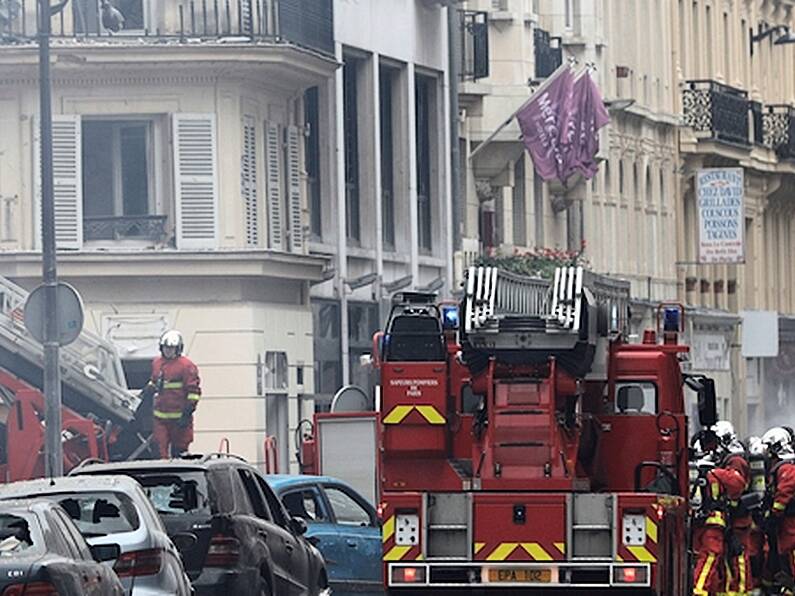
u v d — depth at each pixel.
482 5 117.44
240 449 91.38
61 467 71.31
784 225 180.62
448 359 56.78
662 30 151.50
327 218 102.50
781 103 179.88
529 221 124.88
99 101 90.56
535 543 53.97
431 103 112.81
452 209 112.69
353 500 62.44
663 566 54.25
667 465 57.59
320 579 57.91
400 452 56.78
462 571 54.16
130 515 47.00
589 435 56.88
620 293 59.44
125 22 91.25
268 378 93.25
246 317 91.44
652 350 57.91
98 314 90.56
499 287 55.47
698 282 158.62
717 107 157.12
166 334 80.62
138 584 46.56
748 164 164.50
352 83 105.44
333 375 102.06
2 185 90.06
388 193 109.19
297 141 98.06
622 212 142.75
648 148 148.38
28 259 88.94
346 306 103.12
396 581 54.22
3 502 42.22
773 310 176.62
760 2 175.25
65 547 42.09
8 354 81.19
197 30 91.06
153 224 91.12
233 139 91.56
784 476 62.91
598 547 53.81
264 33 92.25
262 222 93.88
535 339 54.88
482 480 54.59
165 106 91.12
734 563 62.44
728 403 162.25
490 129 117.62
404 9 108.88
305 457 79.25
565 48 132.00
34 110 89.94
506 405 55.00
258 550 52.28
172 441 80.50
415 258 109.94
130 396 81.75
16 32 89.25
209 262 90.69
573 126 112.06
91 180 90.94
